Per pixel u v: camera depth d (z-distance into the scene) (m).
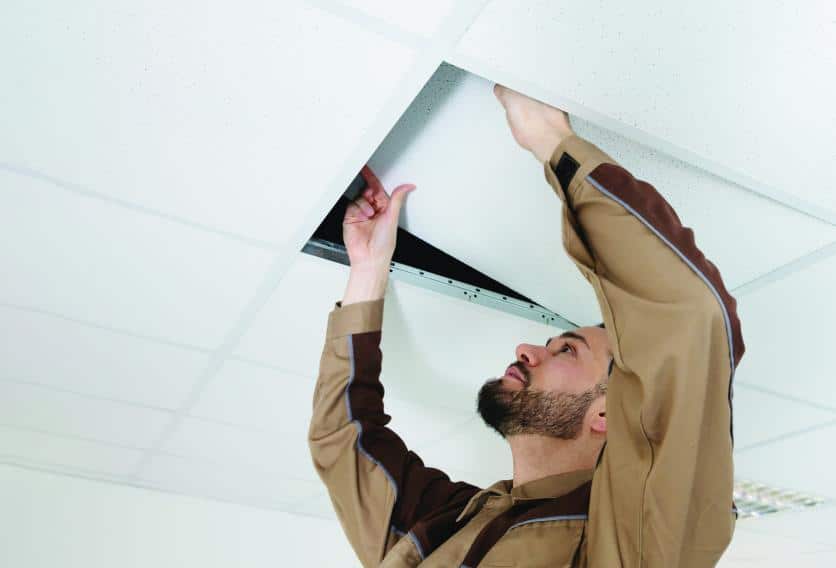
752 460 2.76
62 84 1.25
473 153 1.43
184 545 3.61
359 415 1.59
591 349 1.46
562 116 1.25
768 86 1.17
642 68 1.15
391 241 1.65
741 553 4.43
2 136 1.38
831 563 4.48
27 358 2.28
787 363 2.02
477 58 1.14
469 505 1.31
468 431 2.72
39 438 3.03
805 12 1.04
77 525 3.44
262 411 2.56
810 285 1.68
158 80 1.23
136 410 2.63
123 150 1.39
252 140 1.35
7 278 1.85
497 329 1.98
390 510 1.42
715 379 1.00
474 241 1.69
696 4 1.04
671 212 1.08
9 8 1.11
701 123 1.25
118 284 1.84
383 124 1.29
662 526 1.00
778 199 1.42
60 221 1.61
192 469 3.28
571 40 1.10
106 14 1.11
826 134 1.25
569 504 1.16
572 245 1.12
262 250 1.68
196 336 2.07
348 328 1.63
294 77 1.20
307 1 1.07
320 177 1.43
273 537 3.85
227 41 1.15
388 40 1.12
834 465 2.73
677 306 0.98
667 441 0.99
